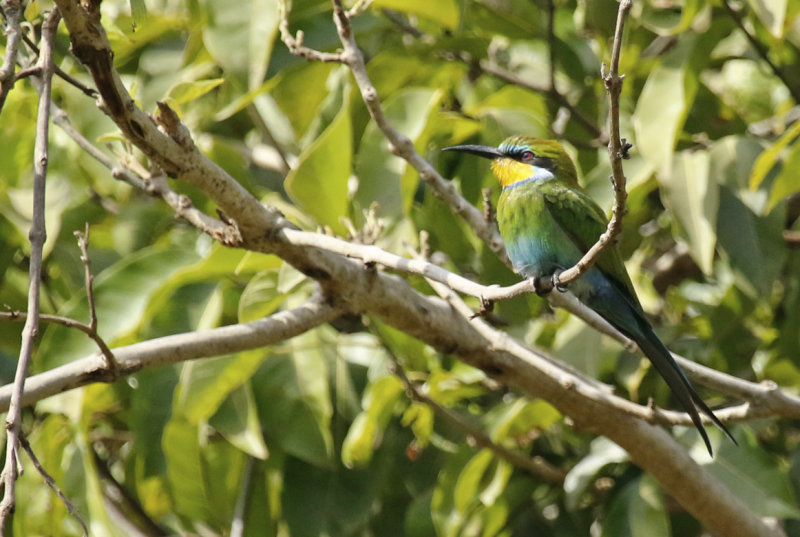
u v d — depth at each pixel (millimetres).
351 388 11273
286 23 8891
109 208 12203
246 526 11125
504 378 9516
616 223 6156
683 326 11648
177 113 8078
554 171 9641
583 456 11242
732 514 9688
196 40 10703
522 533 11070
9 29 6969
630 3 5668
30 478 10508
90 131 10969
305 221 9938
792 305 10984
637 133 10062
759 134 11750
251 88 9727
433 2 10453
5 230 11062
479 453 10336
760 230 10422
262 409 10461
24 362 6125
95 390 10273
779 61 11938
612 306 8984
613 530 10086
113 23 9891
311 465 10992
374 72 11211
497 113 10516
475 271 11227
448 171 11375
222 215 8398
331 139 9414
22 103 11211
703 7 10859
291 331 8594
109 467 13148
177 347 7984
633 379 10688
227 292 10523
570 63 11906
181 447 10406
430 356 11242
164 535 12930
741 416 8664
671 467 9555
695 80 10211
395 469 11406
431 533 10914
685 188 10008
